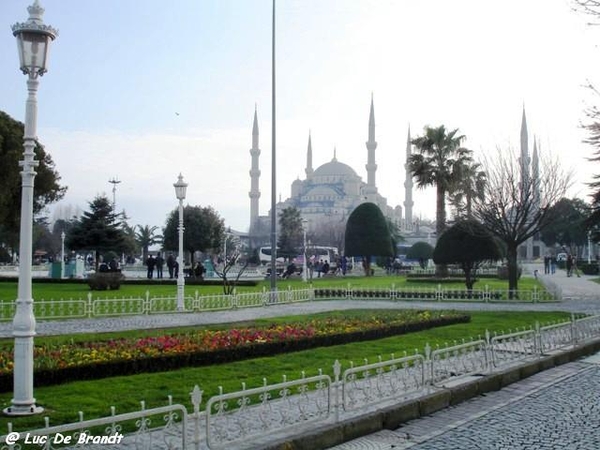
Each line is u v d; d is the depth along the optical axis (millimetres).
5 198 38500
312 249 81062
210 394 10430
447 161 44719
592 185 33812
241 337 14969
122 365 11867
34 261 83812
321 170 169625
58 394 10133
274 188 32125
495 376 12047
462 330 19922
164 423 8633
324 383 10414
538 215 33750
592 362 15219
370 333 17750
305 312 25484
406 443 8359
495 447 8109
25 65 8766
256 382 11492
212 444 7184
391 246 58812
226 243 65125
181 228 25469
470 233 34281
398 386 10500
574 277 59781
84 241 47219
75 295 29578
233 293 28719
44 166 43812
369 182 138000
